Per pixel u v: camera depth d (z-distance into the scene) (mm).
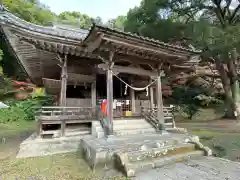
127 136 6996
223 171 4492
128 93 10953
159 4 13992
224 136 8742
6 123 15766
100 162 4848
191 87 20375
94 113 8562
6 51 21641
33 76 12297
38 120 7211
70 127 7918
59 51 8156
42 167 5121
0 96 20953
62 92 8391
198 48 12680
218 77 18500
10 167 5109
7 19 6039
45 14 26062
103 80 10781
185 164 5090
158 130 7836
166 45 6895
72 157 6090
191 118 16141
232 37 10320
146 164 4730
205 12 15766
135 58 7715
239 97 14625
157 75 8406
